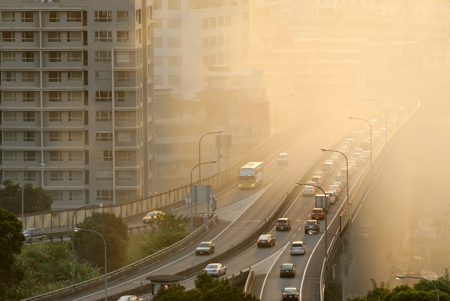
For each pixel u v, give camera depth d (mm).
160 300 145625
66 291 171500
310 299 175125
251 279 186875
